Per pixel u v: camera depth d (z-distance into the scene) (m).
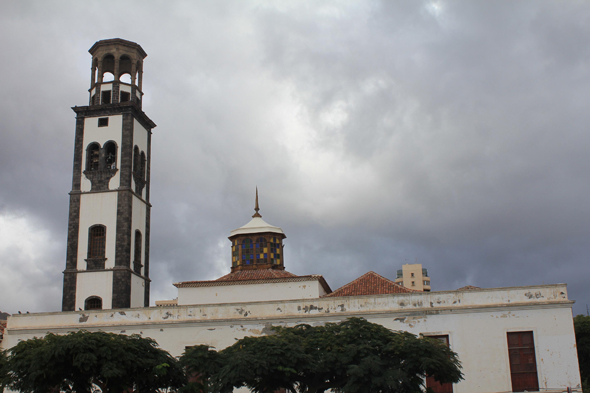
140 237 57.22
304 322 43.25
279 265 57.75
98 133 56.72
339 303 43.28
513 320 41.53
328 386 35.19
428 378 41.22
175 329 44.44
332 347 34.47
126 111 56.75
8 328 46.53
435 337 41.88
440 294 42.56
